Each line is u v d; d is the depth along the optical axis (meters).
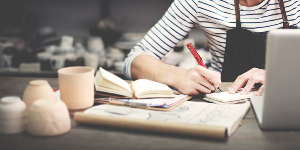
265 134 0.75
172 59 2.35
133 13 2.71
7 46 2.39
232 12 1.38
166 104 0.90
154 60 1.25
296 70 0.73
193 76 1.07
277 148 0.68
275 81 0.74
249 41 1.30
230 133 0.74
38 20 2.73
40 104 0.74
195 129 0.72
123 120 0.77
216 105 0.93
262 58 1.30
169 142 0.71
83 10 2.72
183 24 1.44
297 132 0.76
